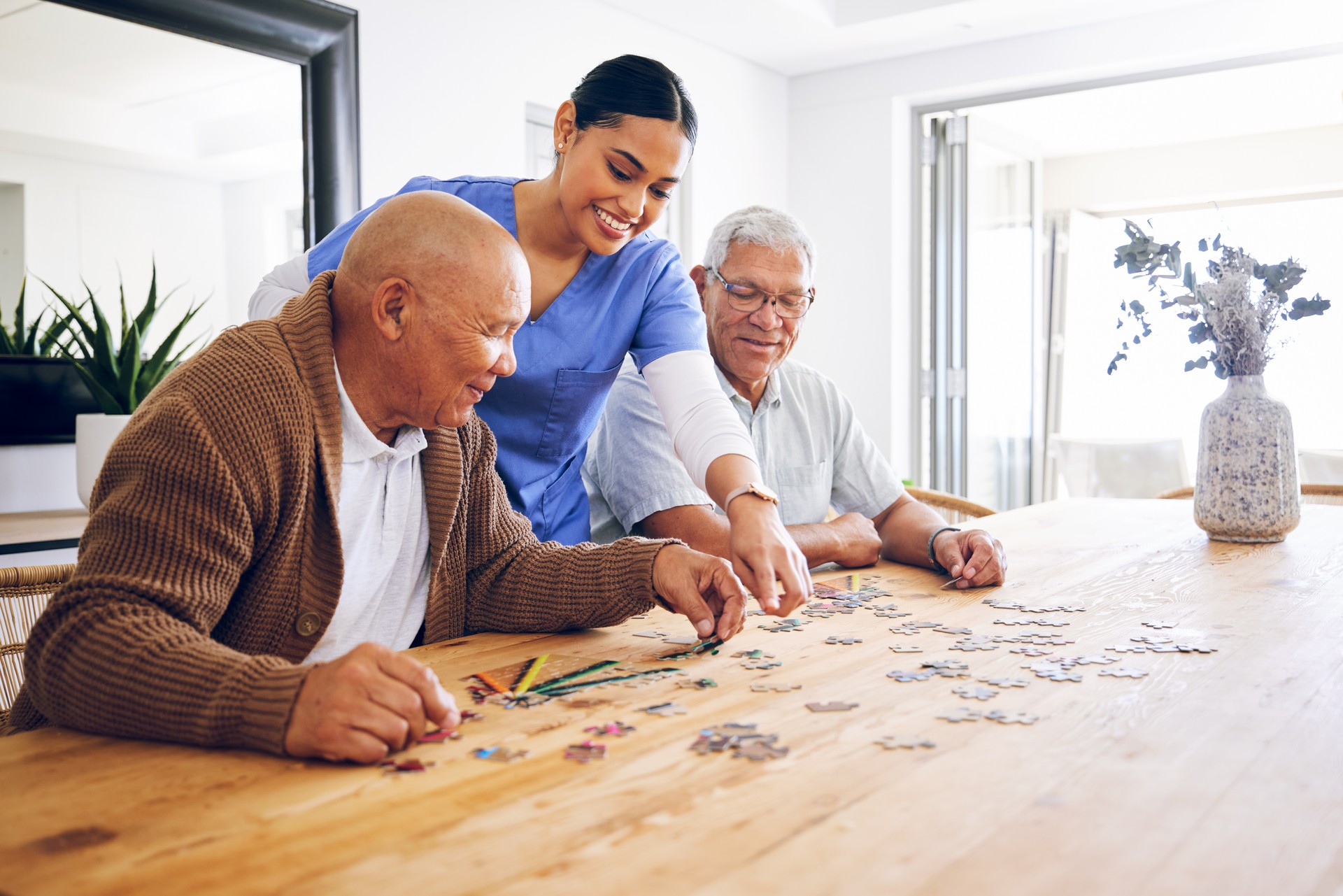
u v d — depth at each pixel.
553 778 0.80
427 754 0.85
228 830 0.71
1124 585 1.54
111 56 2.57
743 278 1.84
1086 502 2.58
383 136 3.31
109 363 2.58
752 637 1.24
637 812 0.73
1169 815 0.72
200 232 2.77
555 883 0.63
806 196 5.22
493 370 1.09
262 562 1.08
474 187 1.64
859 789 0.77
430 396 1.09
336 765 0.83
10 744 0.89
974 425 5.16
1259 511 1.89
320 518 1.11
